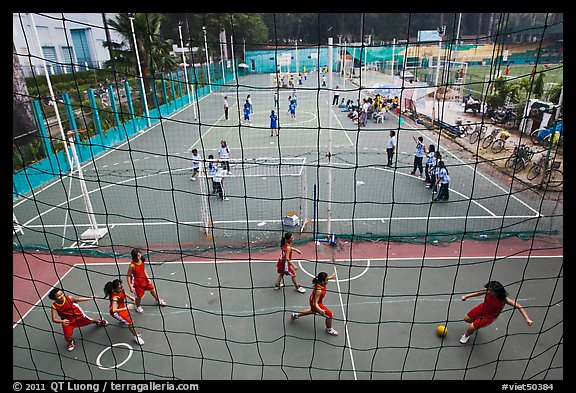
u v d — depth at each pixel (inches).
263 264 357.4
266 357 249.9
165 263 362.6
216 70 1673.2
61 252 387.5
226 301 306.2
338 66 1994.3
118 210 489.7
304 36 2208.4
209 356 251.9
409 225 424.5
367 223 431.2
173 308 299.6
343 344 259.4
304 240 395.2
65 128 666.2
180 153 761.0
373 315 285.7
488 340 260.1
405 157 687.7
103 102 828.6
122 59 960.3
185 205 498.0
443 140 779.4
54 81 866.1
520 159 562.9
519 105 711.1
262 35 2091.5
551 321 274.7
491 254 364.2
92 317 292.5
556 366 237.0
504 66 973.8
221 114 1151.6
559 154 514.3
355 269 344.5
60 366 246.5
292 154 721.6
